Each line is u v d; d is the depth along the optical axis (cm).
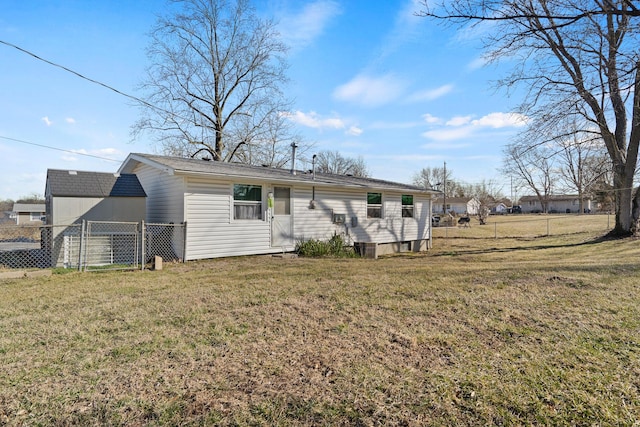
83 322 387
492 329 354
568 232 1889
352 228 1214
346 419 208
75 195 881
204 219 886
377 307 438
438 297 479
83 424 205
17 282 614
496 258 1031
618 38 691
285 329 362
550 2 645
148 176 1080
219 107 2208
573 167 3394
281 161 2511
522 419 206
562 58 966
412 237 1420
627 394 228
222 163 1195
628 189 1289
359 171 4819
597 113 1134
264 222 995
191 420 207
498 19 587
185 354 300
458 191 6919
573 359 281
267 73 2231
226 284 586
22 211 3525
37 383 250
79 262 737
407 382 249
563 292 493
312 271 711
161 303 465
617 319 374
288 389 241
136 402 227
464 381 249
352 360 286
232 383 250
